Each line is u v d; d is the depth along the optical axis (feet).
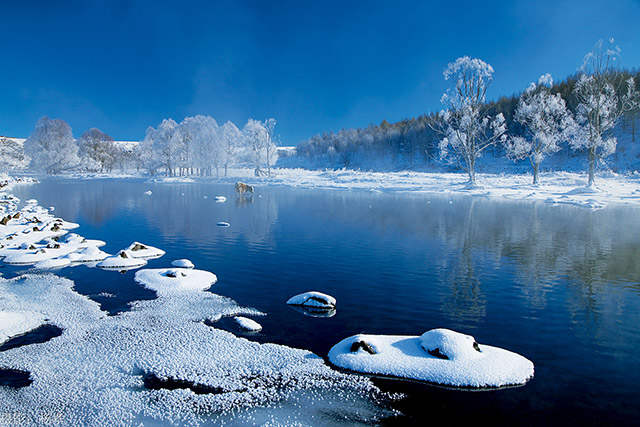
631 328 26.27
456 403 17.97
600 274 39.14
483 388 19.07
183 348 23.08
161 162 257.96
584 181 151.64
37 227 62.75
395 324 26.86
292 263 43.45
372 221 74.69
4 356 22.33
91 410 17.53
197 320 27.40
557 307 30.19
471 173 150.51
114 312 28.94
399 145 370.53
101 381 19.81
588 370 20.86
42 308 29.68
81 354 22.48
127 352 22.66
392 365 20.67
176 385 19.47
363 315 28.48
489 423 16.61
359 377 20.01
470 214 84.33
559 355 22.54
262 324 26.78
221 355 22.27
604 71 130.82
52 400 18.28
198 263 43.32
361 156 380.37
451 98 150.51
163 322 26.96
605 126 131.95
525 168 243.40
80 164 312.91
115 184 200.44
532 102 149.59
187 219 77.56
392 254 47.83
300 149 461.37
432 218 78.48
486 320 27.61
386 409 17.54
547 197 118.62
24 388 19.24
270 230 64.80
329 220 75.87
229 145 248.11
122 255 43.86
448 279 37.52
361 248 51.11
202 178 235.20
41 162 283.38
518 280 37.19
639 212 87.40
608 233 61.57
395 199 120.16
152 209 94.38
